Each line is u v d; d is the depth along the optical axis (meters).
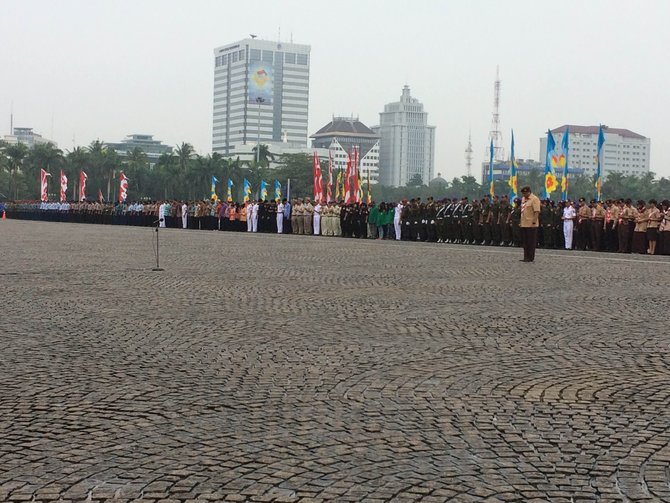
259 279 20.91
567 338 12.16
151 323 13.41
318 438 7.04
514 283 20.09
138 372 9.66
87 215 84.75
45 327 12.96
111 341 11.72
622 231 35.25
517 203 40.03
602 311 15.06
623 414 7.90
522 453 6.66
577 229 38.25
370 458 6.50
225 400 8.35
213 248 35.09
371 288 18.80
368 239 47.34
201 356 10.65
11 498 5.64
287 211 56.97
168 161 154.62
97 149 154.62
